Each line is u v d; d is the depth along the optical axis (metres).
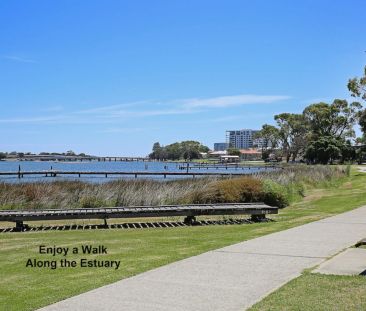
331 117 125.00
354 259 8.75
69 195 21.84
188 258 9.16
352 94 62.78
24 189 21.84
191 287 7.03
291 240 11.05
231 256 9.26
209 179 26.45
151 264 8.77
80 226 16.36
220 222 17.16
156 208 17.12
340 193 28.30
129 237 12.91
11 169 108.62
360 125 68.00
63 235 13.86
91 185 23.80
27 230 15.62
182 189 22.89
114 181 25.94
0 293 7.12
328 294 6.50
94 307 6.16
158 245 11.13
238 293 6.67
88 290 7.05
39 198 21.20
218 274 7.80
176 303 6.26
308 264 8.45
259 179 24.48
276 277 7.55
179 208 17.08
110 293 6.80
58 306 6.25
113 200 21.58
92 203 21.05
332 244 10.41
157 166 150.50
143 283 7.31
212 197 21.61
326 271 7.86
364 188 31.52
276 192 21.83
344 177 46.44
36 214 15.81
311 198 26.20
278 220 16.78
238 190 21.72
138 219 18.38
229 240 11.41
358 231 12.37
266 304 6.11
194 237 12.49
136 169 117.06
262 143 173.88
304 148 129.25
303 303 6.12
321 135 122.25
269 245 10.41
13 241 12.54
